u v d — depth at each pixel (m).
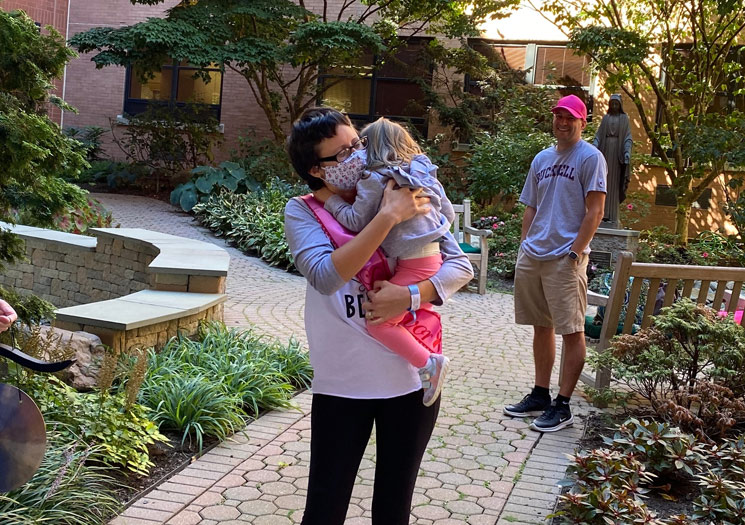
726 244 14.14
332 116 2.22
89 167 4.13
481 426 4.69
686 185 14.75
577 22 15.14
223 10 16.56
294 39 16.38
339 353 2.23
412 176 2.18
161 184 18.39
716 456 3.81
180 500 3.49
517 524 3.37
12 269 9.73
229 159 19.55
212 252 7.70
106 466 3.72
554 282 4.67
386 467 2.30
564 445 4.41
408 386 2.26
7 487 2.20
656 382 4.51
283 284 9.93
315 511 2.26
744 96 15.95
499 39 17.89
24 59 3.70
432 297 2.25
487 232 9.83
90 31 16.11
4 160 3.58
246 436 4.35
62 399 3.93
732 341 4.46
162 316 5.41
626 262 5.21
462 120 17.06
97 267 8.94
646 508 3.28
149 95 20.52
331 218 2.23
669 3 14.72
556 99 17.33
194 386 4.57
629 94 15.33
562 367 4.96
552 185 4.81
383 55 18.16
